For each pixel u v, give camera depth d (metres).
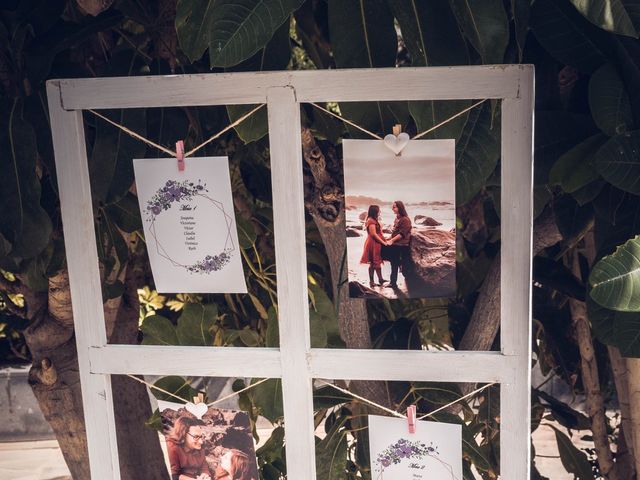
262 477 1.31
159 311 2.97
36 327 1.30
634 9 0.87
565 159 0.97
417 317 1.41
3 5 1.06
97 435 1.02
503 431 0.93
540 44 1.07
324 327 1.14
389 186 0.91
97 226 1.19
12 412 3.60
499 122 1.00
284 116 0.89
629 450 1.26
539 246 1.24
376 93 0.87
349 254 0.95
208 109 1.27
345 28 0.94
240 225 1.21
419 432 0.98
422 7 0.92
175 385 1.15
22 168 0.99
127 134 1.03
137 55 1.12
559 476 2.87
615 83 0.95
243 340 1.34
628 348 0.91
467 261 1.48
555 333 1.45
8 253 1.01
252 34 0.84
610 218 1.00
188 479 1.07
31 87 1.10
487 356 0.91
